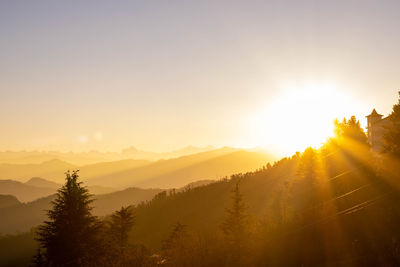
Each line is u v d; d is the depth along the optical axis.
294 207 41.72
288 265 20.08
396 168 30.59
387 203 24.98
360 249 19.28
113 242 52.16
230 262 22.06
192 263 23.03
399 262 16.81
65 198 51.75
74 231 49.88
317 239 22.22
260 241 24.66
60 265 45.75
